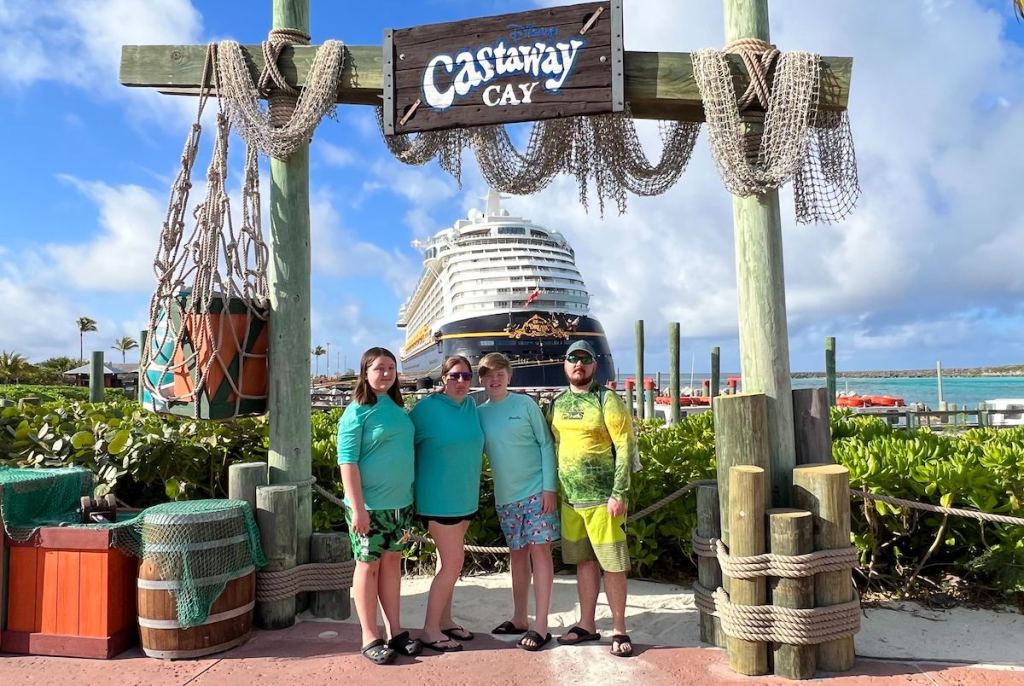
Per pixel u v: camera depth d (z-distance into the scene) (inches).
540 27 135.8
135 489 189.6
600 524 125.2
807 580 114.3
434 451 129.0
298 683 111.7
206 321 138.9
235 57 141.5
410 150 161.2
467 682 112.1
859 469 163.2
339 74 141.6
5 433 204.2
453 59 139.8
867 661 119.7
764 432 123.5
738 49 132.0
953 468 157.9
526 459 132.0
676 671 116.2
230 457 189.8
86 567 122.0
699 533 131.6
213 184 140.6
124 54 146.6
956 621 141.9
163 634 119.6
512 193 168.6
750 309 131.1
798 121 124.2
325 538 144.5
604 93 132.7
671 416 553.0
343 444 121.3
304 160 149.5
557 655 123.1
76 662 119.2
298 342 147.6
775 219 131.6
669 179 153.3
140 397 155.3
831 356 615.5
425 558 188.4
